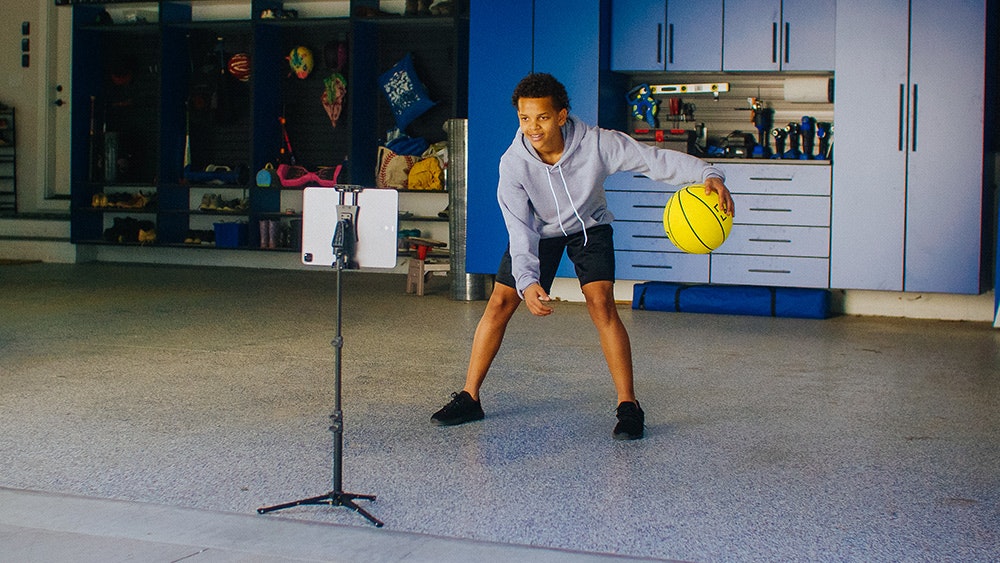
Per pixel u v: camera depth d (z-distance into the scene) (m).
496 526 2.34
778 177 6.48
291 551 2.13
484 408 3.62
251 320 5.88
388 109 9.38
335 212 2.47
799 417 3.53
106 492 2.57
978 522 2.40
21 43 10.34
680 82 7.20
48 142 10.33
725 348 5.09
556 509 2.47
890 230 6.29
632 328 5.77
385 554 2.12
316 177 8.99
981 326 6.12
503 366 4.48
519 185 3.09
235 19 9.42
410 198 9.24
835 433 3.30
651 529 2.33
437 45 9.20
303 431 3.23
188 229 9.87
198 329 5.48
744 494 2.61
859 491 2.65
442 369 4.38
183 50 9.69
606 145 3.04
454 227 7.02
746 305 6.41
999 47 6.59
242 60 9.52
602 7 6.68
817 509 2.49
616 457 2.97
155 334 5.27
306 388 3.92
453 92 8.46
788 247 6.48
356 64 8.90
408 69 9.00
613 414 3.54
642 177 6.68
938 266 6.22
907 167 6.23
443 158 8.71
